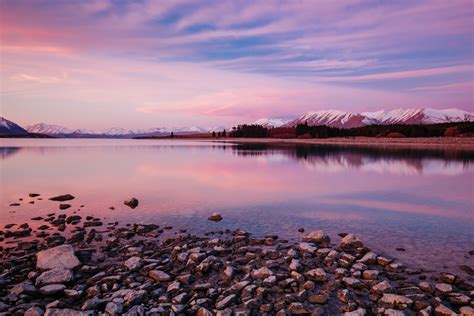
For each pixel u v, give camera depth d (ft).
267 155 228.84
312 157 205.87
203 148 351.67
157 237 46.78
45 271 33.27
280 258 37.63
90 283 31.35
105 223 54.08
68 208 65.05
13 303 27.43
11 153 249.75
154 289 30.30
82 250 39.93
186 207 65.77
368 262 36.50
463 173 120.57
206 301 27.45
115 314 24.99
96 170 134.41
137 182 100.12
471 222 53.72
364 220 55.36
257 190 85.20
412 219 55.77
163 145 459.32
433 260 37.60
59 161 177.78
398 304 26.86
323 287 30.66
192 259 36.70
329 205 66.95
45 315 24.38
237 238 45.37
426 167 142.61
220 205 67.41
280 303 27.12
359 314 25.09
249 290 29.19
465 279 32.55
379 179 105.50
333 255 37.78
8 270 34.32
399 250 40.86
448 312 25.38
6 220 55.77
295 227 51.62
